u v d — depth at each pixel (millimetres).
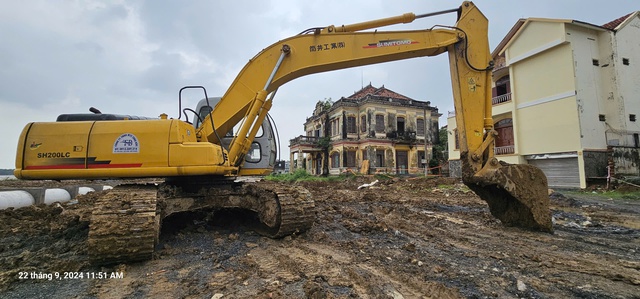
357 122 30219
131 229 3867
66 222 6656
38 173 4695
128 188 4820
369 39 5996
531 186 5684
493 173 5527
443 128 36938
